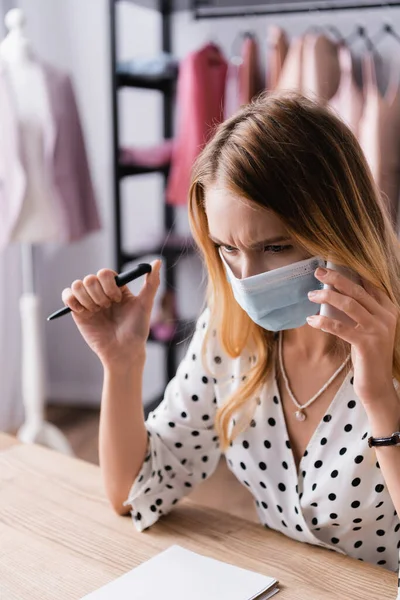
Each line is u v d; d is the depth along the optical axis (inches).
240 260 41.6
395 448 38.8
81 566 41.0
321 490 45.1
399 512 38.9
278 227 38.8
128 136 138.8
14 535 44.2
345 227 39.4
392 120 103.7
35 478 51.4
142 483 47.0
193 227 44.6
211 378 50.8
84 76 138.5
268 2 116.0
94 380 150.3
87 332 48.1
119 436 47.1
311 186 38.2
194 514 47.5
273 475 47.8
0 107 106.1
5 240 108.6
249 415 48.0
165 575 40.0
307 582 39.5
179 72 118.6
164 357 144.5
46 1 136.4
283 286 40.6
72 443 131.0
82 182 118.7
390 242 42.8
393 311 39.5
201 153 41.6
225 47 128.5
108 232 143.7
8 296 130.3
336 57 107.0
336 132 40.2
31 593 38.6
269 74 114.1
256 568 40.9
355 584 39.3
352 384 44.9
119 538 44.1
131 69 114.6
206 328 50.7
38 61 111.2
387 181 104.7
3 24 124.7
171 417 51.3
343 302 37.4
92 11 135.1
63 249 145.7
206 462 52.1
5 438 57.9
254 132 38.7
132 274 46.9
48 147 109.6
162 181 137.5
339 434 45.0
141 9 132.6
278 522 48.9
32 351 119.1
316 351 46.1
